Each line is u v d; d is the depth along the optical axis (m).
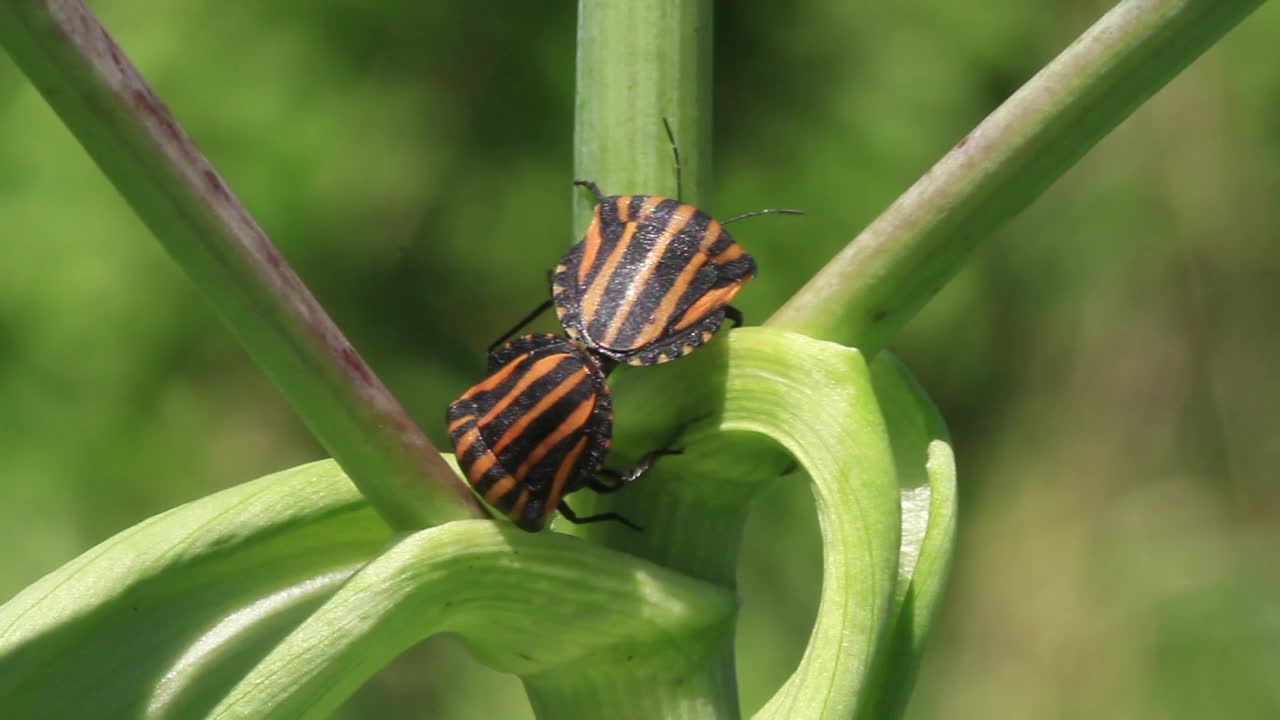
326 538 0.14
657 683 0.14
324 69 0.40
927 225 0.13
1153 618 0.44
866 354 0.14
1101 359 0.48
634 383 0.14
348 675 0.13
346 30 0.40
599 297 0.14
